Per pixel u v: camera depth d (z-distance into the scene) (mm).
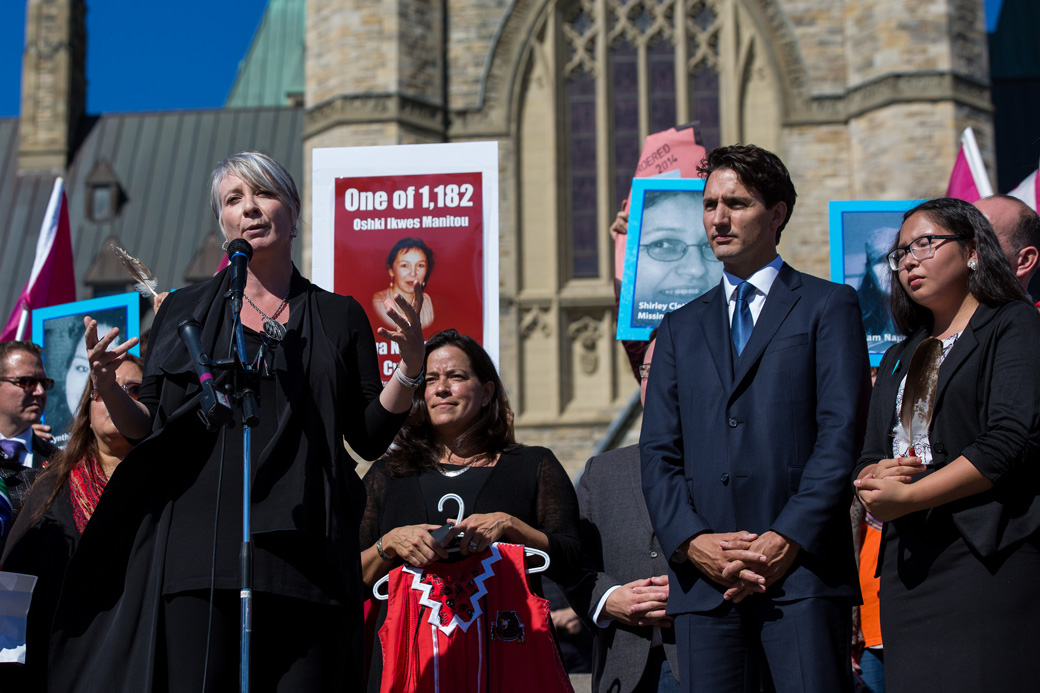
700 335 4742
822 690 4184
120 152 32938
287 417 3986
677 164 7129
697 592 4449
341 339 4293
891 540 4309
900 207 6594
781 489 4430
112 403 3971
